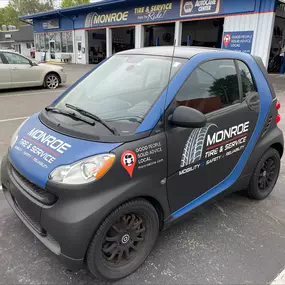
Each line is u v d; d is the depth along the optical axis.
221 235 2.94
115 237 2.23
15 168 2.36
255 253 2.70
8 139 5.57
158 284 2.32
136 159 2.16
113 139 2.13
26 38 42.38
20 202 2.30
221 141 2.81
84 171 2.00
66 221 1.97
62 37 28.34
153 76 2.62
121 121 2.33
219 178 2.96
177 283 2.33
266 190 3.66
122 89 2.69
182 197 2.61
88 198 2.00
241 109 2.97
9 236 2.80
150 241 2.47
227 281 2.37
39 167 2.14
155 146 2.26
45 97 9.83
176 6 18.52
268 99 3.33
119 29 29.11
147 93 2.50
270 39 15.00
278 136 3.50
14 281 2.30
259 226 3.11
